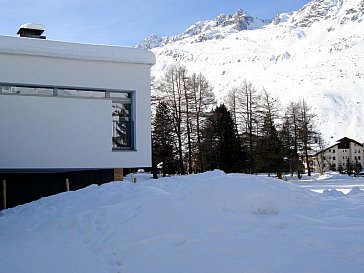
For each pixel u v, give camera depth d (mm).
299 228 6082
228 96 45875
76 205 8891
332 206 7348
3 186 14133
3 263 6031
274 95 160000
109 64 13477
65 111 12930
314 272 4801
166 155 36625
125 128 13820
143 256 5695
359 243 5418
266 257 5250
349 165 65938
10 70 12414
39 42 12586
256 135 40875
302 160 46469
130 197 8555
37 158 12547
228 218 6453
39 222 8391
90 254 6117
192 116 36344
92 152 13148
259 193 7098
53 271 5590
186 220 6516
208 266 5215
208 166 36906
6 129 12336
